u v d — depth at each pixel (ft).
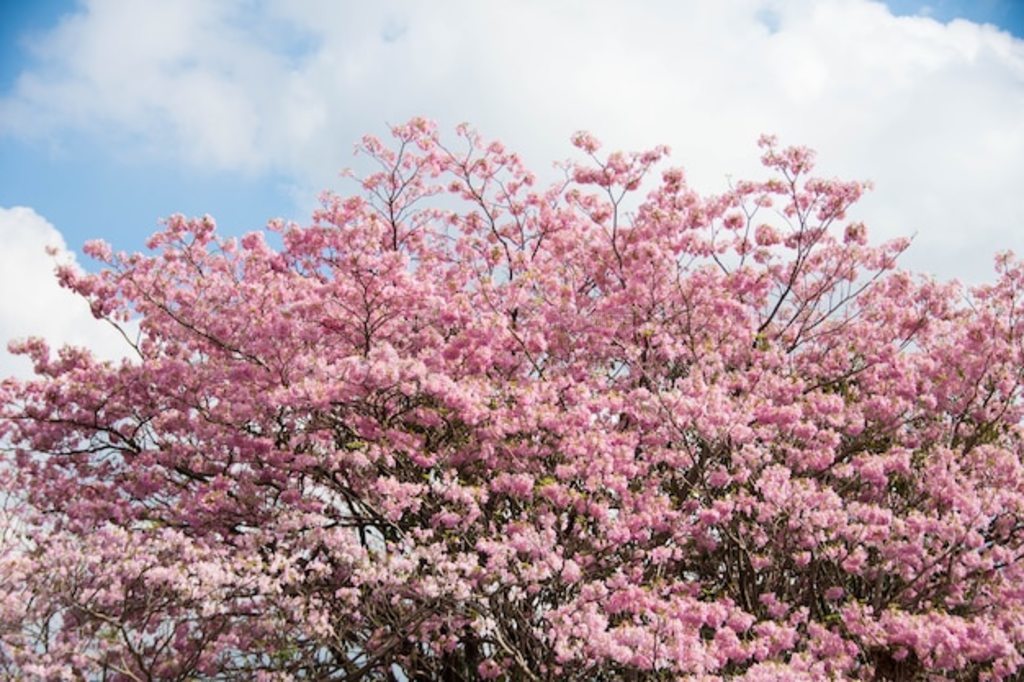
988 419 42.19
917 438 42.63
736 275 44.52
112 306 43.80
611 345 43.86
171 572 30.19
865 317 47.55
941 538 34.81
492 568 32.99
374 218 40.45
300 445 39.37
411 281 39.91
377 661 34.71
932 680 34.71
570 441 35.53
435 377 36.42
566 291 43.62
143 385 41.47
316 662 35.06
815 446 39.01
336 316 41.24
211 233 46.09
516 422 36.86
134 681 31.22
